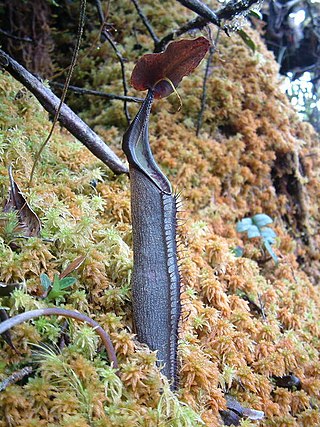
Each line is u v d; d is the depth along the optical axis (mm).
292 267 604
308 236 721
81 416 242
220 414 333
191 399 302
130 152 285
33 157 429
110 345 267
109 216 425
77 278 321
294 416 388
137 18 752
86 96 702
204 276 413
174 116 658
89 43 743
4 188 359
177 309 290
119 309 324
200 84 679
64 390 251
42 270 317
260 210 666
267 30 935
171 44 275
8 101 466
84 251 332
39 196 368
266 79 732
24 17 683
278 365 394
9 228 315
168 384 277
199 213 590
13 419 231
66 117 396
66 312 249
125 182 458
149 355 282
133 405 261
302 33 935
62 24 768
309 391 403
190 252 428
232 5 461
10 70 367
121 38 749
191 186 606
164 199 287
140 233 289
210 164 637
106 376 261
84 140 412
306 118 1012
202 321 366
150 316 289
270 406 366
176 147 620
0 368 249
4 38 675
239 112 685
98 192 435
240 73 717
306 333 470
